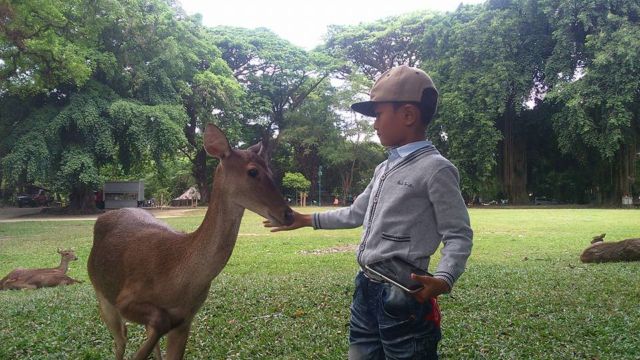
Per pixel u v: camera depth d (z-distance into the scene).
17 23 17.17
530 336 5.02
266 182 3.10
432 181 2.48
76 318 5.84
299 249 13.05
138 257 3.41
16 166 24.55
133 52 29.09
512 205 37.16
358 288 2.74
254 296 6.96
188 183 45.62
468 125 34.16
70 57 19.02
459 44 34.91
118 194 34.34
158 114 27.47
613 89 29.66
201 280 3.18
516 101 33.50
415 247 2.50
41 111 26.89
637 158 35.72
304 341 4.96
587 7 30.47
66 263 8.65
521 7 33.56
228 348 4.82
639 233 15.86
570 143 32.34
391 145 2.72
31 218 26.27
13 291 8.00
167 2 34.00
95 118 26.27
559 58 31.92
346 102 40.66
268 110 40.84
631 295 6.84
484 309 6.12
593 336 5.05
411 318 2.48
